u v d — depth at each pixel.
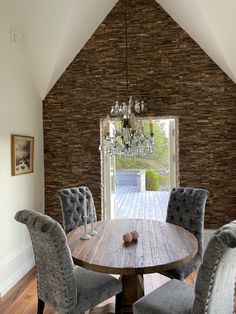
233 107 3.79
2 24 3.09
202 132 3.89
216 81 3.83
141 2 3.98
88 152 4.20
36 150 4.04
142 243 2.30
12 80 3.34
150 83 4.00
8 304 2.76
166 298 1.89
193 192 3.05
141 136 2.65
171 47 3.93
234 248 1.53
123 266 1.88
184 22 3.65
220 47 3.27
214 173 3.88
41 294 2.20
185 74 3.90
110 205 4.31
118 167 4.88
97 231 2.66
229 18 2.92
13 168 3.34
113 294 2.20
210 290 1.60
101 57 4.11
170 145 4.19
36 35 3.48
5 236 3.17
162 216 5.14
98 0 3.48
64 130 4.24
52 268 1.99
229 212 3.86
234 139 3.81
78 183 4.23
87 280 2.18
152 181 5.22
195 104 3.89
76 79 4.18
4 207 3.18
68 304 1.96
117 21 4.04
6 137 3.22
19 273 3.38
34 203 3.96
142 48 4.00
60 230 1.89
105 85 4.11
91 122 4.16
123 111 2.70
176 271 2.46
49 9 3.20
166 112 3.97
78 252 2.14
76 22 3.46
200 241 2.86
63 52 3.75
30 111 3.84
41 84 4.04
